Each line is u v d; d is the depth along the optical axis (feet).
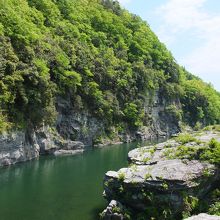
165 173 94.48
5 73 177.78
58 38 258.16
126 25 415.23
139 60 370.94
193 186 92.58
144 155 114.11
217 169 97.81
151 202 92.43
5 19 195.83
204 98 463.83
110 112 285.23
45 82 194.70
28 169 163.73
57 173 155.63
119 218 91.71
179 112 403.95
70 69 248.32
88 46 296.30
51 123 212.43
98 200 115.14
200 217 50.47
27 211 103.81
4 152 169.68
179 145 112.68
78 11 346.54
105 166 174.40
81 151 231.09
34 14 260.83
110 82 295.69
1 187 130.00
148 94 352.49
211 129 129.08
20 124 182.50
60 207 107.65
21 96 183.42
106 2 427.74
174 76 433.07
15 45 194.80
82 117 256.11
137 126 326.44
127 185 96.27
